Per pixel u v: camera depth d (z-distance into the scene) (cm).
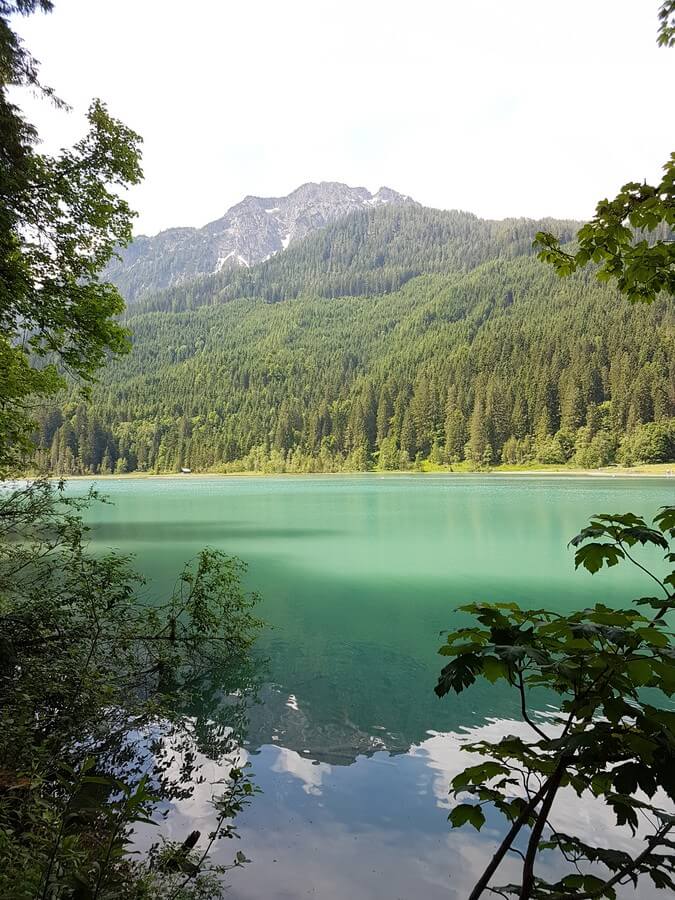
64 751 456
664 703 620
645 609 1080
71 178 752
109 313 830
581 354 10688
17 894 193
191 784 452
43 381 818
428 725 586
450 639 171
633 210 237
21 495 663
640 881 346
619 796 145
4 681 498
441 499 4103
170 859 328
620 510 3069
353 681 716
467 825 403
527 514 2989
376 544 1980
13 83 603
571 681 146
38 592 648
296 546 1948
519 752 156
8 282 701
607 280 256
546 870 356
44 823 263
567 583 1341
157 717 570
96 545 1978
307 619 1037
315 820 406
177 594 1179
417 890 334
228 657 798
